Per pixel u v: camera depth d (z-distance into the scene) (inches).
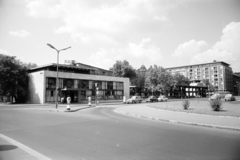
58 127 373.7
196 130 354.3
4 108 945.5
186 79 4192.9
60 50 934.4
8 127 373.7
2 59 1413.6
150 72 2851.9
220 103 677.9
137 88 2854.3
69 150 221.1
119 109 808.9
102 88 1895.9
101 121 463.2
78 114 644.7
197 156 199.9
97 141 262.8
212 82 4384.8
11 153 209.5
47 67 1568.7
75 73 1644.9
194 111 661.9
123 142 257.3
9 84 1446.9
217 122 430.0
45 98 1419.8
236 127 364.2
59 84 1525.6
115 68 2721.5
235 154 207.0
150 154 206.5
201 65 4648.1
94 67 2244.1
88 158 193.9
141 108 864.9
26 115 601.3
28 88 1566.2
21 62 1593.3
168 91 3041.3
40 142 257.8
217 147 234.5
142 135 302.4
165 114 607.5
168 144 248.1
